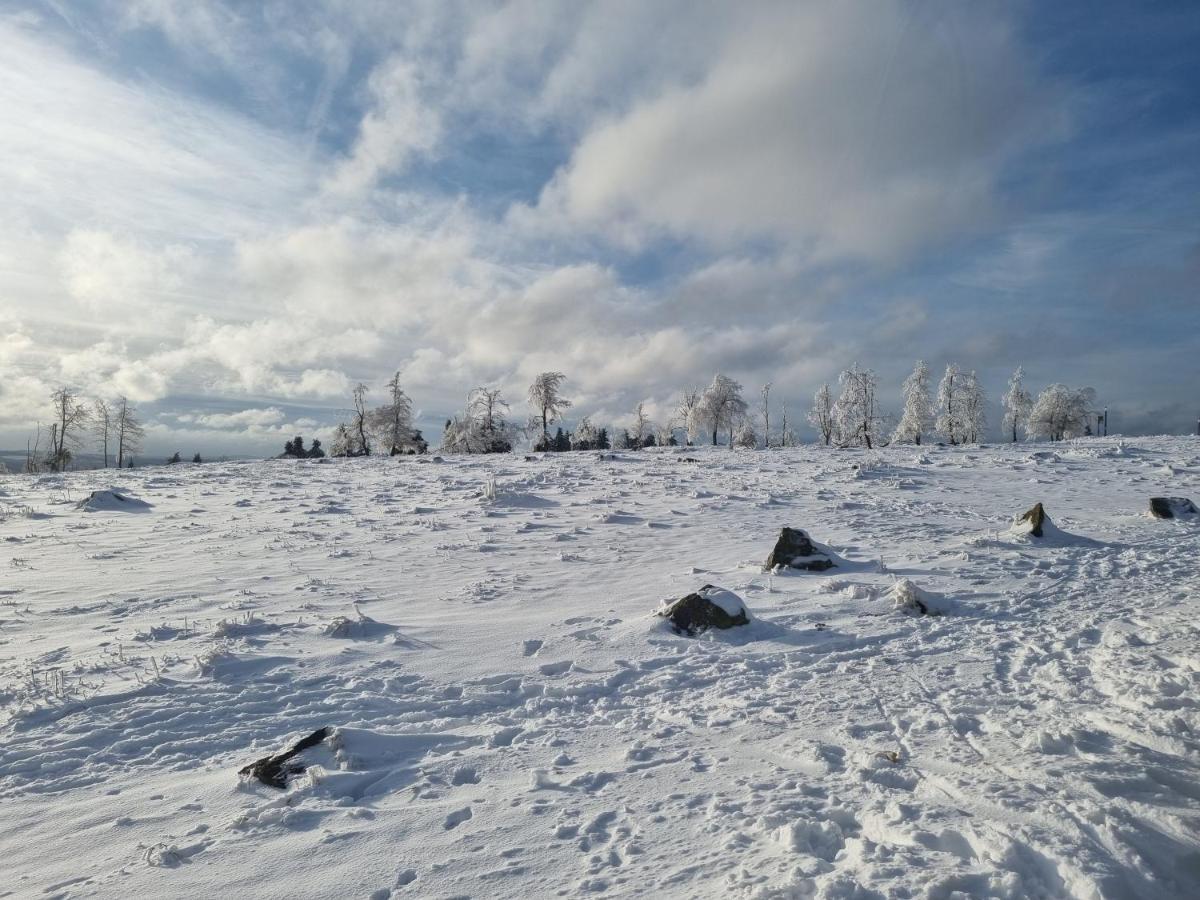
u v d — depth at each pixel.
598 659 8.20
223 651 8.04
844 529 17.02
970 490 23.39
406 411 63.97
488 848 4.08
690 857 3.79
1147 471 26.39
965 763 4.75
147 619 9.90
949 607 9.86
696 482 26.20
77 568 13.27
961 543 14.61
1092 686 6.33
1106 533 15.77
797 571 12.56
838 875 3.35
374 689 7.25
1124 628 8.19
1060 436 63.69
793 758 5.13
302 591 11.68
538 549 15.35
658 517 19.27
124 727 6.27
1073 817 3.73
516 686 7.40
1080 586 10.86
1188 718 5.21
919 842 3.71
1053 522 17.36
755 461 33.38
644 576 12.80
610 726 6.16
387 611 10.48
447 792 4.94
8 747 5.88
